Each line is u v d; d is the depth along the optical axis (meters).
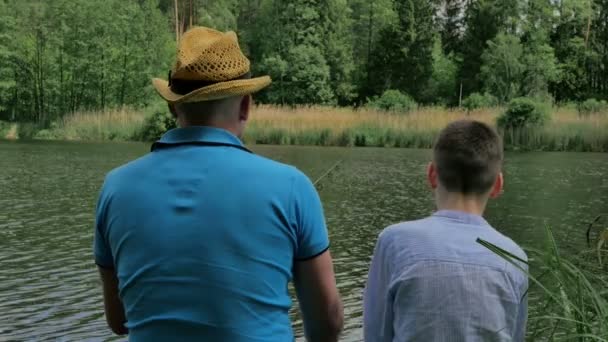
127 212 1.59
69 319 5.35
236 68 1.65
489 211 10.57
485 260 1.81
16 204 10.80
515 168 18.56
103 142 29.69
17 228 8.82
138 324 1.55
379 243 1.94
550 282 2.46
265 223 1.53
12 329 5.12
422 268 1.81
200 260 1.51
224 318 1.50
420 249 1.84
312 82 50.47
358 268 6.95
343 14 56.91
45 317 5.39
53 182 13.70
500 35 44.78
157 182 1.59
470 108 37.25
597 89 49.84
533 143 28.14
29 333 5.05
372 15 59.22
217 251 1.51
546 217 9.98
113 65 38.56
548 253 2.24
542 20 50.72
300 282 1.64
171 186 1.57
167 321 1.51
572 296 2.24
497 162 1.92
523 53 45.12
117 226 1.60
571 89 47.97
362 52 59.94
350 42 58.72
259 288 1.51
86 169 16.44
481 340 1.77
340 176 15.69
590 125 27.78
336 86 53.66
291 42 52.81
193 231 1.52
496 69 43.97
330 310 1.66
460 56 54.28
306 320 1.70
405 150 26.23
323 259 1.62
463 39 54.88
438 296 1.79
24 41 37.62
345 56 54.59
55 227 8.91
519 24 50.62
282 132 29.78
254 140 29.89
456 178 1.91
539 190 13.30
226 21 58.41
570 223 9.45
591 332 2.11
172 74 1.68
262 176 1.56
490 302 1.78
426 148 28.25
